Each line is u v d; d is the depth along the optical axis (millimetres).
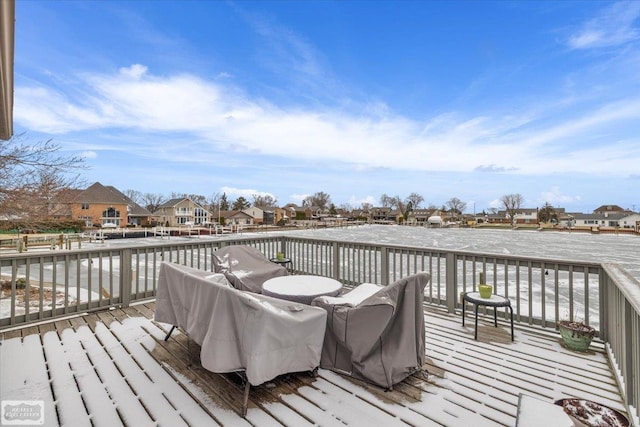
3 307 5688
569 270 3236
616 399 2137
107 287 8008
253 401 2092
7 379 2338
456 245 23500
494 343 3035
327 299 2555
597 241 28438
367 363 2305
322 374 2422
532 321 3459
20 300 6262
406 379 2375
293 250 6000
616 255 17375
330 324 2451
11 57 1902
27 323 3355
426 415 1960
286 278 3596
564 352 2844
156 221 44469
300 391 2207
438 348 2928
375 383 2262
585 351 2842
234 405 2045
